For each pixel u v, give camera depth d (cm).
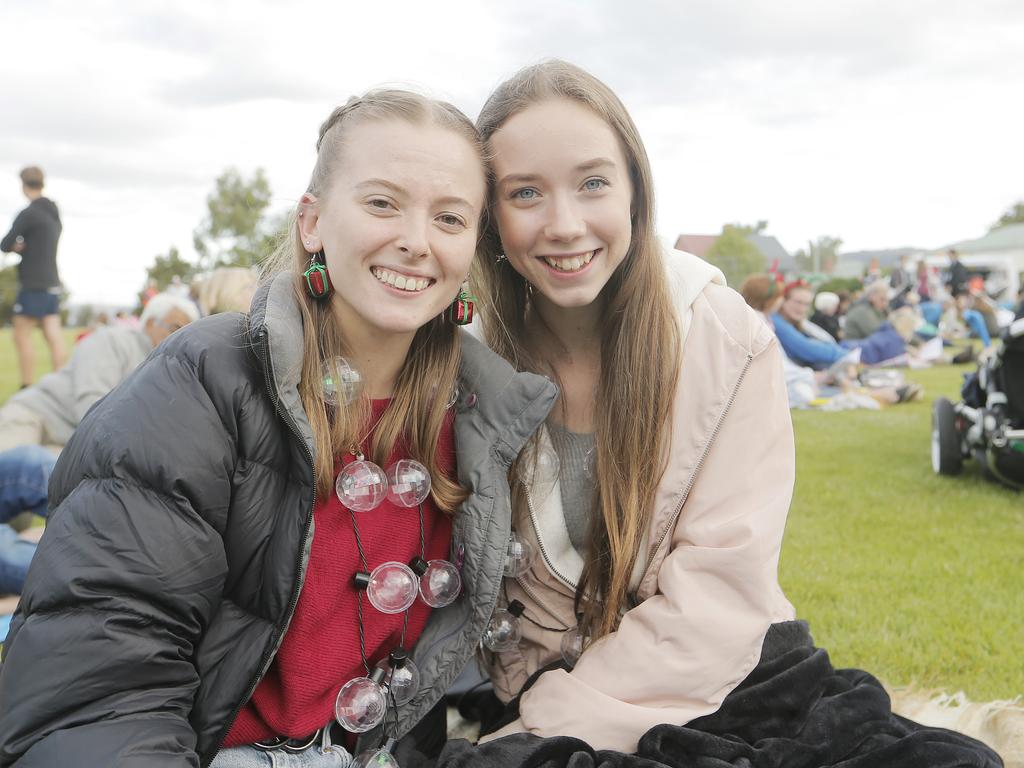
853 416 776
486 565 159
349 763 152
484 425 162
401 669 155
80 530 125
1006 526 414
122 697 123
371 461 157
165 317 367
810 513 443
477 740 185
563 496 182
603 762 149
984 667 261
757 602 167
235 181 3725
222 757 145
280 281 147
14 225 796
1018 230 4459
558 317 187
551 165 160
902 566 356
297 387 140
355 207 142
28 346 819
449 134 145
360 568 151
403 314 144
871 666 263
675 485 174
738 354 173
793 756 156
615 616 179
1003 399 468
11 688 119
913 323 1264
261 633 140
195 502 131
